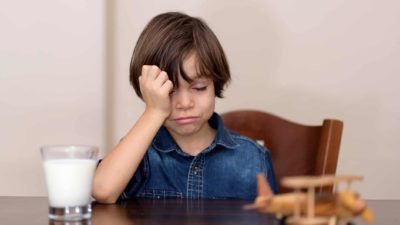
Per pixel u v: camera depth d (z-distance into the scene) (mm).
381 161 1667
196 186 1156
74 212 771
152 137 994
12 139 1599
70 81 1607
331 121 1157
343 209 572
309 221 559
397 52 1659
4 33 1580
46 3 1589
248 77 1644
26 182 1608
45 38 1594
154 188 1160
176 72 1002
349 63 1656
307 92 1654
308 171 1256
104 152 1630
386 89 1660
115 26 1628
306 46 1649
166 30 1038
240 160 1176
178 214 799
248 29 1638
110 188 933
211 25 1635
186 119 1025
